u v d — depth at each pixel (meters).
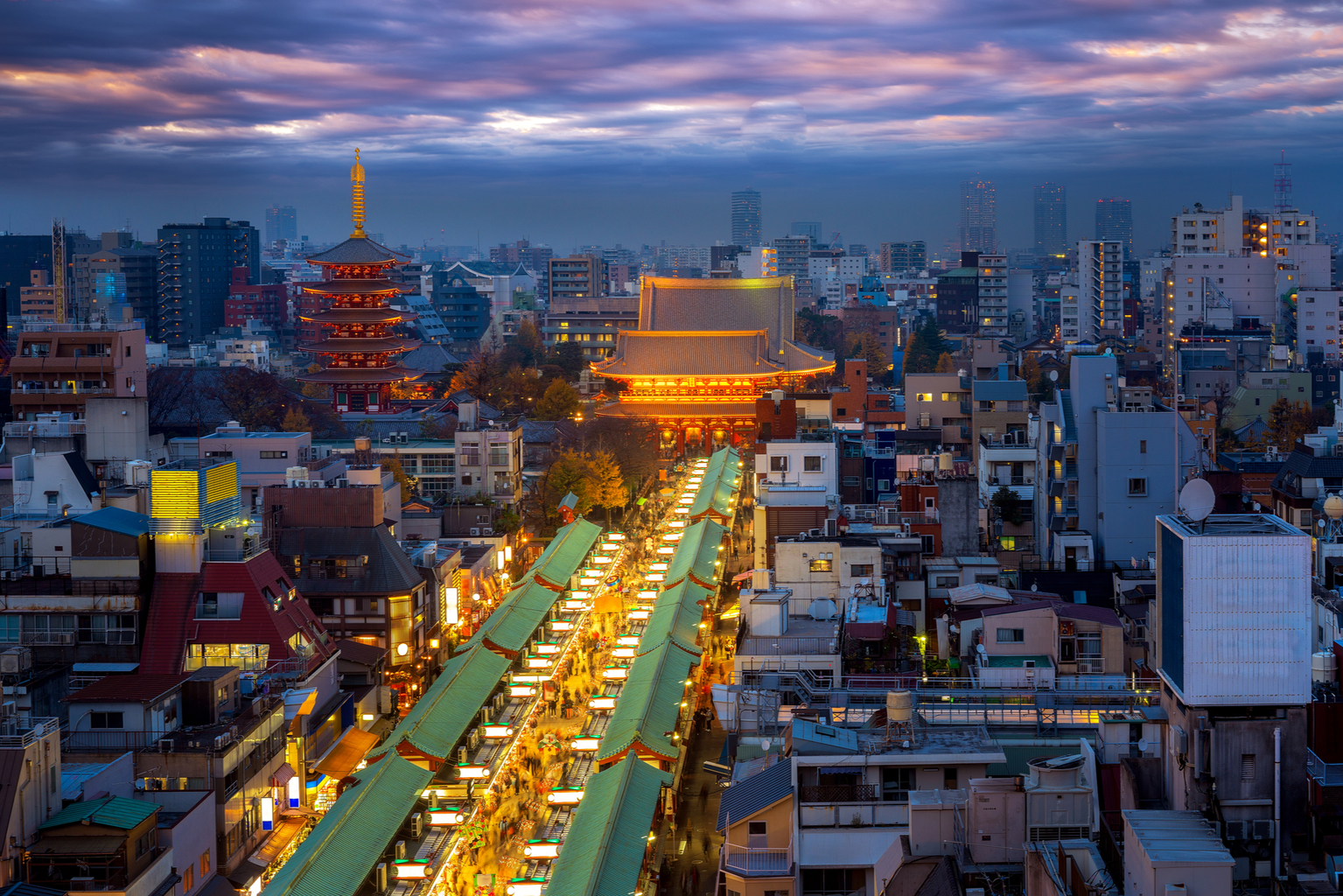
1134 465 118.88
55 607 91.69
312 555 112.50
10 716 67.69
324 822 75.62
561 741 98.00
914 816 48.53
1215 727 44.94
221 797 72.50
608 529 182.38
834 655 83.50
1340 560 90.69
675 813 82.56
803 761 56.19
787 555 98.31
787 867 55.69
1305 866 43.53
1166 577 48.12
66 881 60.69
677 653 102.50
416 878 73.81
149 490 104.69
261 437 151.50
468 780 87.69
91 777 67.12
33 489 118.44
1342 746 44.84
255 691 84.44
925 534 110.44
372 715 103.06
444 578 126.06
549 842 77.38
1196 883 39.22
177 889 65.62
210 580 94.25
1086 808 47.22
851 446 153.62
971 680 73.69
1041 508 129.62
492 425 189.62
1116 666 81.25
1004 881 45.50
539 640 123.25
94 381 193.25
